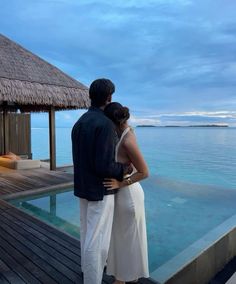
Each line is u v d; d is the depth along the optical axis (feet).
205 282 9.70
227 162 48.44
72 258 8.77
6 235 10.66
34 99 22.09
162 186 24.66
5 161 27.68
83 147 6.22
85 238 6.42
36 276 7.74
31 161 27.30
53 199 19.27
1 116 34.24
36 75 23.75
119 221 6.75
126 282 7.37
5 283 7.41
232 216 15.81
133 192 6.64
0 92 20.12
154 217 16.97
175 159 51.85
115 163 6.12
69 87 25.25
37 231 11.08
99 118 6.16
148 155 57.67
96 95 6.47
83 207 6.77
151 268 10.37
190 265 8.84
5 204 15.17
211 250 10.00
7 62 22.89
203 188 24.18
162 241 13.33
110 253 6.98
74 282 7.46
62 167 29.94
